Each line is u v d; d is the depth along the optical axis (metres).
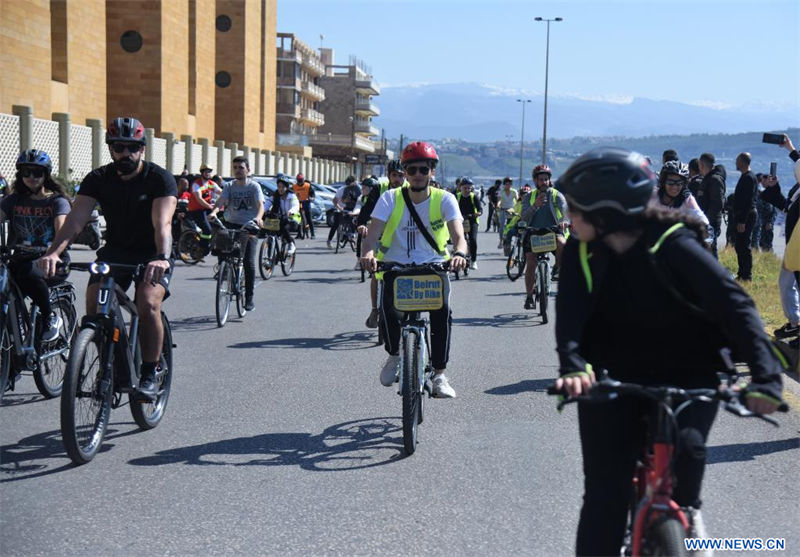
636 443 3.07
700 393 2.80
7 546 4.10
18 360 6.68
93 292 5.76
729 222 20.61
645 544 2.75
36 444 5.75
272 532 4.32
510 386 7.66
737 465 5.45
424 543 4.20
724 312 2.85
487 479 5.14
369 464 5.41
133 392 5.83
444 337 6.23
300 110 105.94
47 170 6.84
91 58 41.06
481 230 38.94
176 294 13.95
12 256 6.69
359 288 15.32
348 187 23.50
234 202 11.78
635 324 3.06
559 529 4.38
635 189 2.90
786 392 7.34
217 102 66.94
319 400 7.10
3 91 32.72
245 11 66.38
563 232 11.62
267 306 12.88
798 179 8.85
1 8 32.44
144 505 4.66
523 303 13.48
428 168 6.31
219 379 7.88
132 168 5.73
